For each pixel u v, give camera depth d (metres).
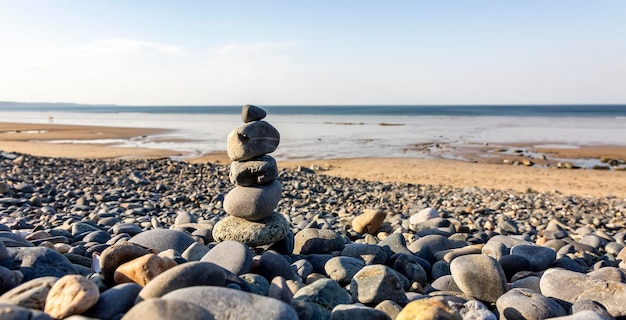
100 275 3.00
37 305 2.22
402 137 33.62
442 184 14.82
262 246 4.56
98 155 21.39
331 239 4.66
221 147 25.98
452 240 5.31
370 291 3.14
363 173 17.02
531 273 3.94
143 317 1.95
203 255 3.72
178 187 11.58
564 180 15.96
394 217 8.16
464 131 39.97
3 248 2.87
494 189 13.43
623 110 103.62
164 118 71.19
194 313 1.98
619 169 18.92
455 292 3.52
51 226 6.22
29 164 14.10
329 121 59.25
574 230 7.65
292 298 2.73
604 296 3.12
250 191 4.44
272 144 4.59
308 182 13.38
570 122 55.03
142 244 4.01
